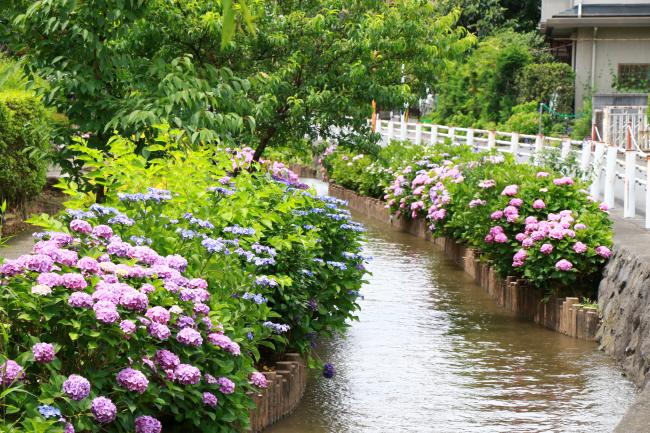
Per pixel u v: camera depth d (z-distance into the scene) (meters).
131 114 9.17
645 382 9.68
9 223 14.73
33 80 9.76
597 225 13.15
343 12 17.02
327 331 10.35
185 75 9.88
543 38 44.75
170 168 8.81
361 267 11.01
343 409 9.13
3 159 14.39
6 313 5.58
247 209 8.91
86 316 5.62
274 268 9.21
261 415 8.30
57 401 5.39
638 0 40.84
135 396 5.78
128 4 9.30
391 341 11.86
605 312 11.98
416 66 17.27
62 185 8.67
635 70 39.97
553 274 12.70
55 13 9.34
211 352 6.55
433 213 17.95
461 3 49.97
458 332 12.45
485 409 9.18
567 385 10.03
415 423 8.70
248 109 11.54
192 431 6.59
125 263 6.34
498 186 14.69
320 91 15.98
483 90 43.62
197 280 6.58
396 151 27.48
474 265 16.17
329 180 32.19
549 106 39.59
